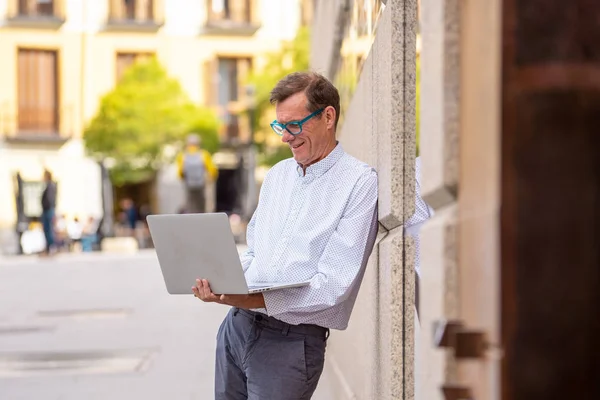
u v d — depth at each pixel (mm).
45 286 14852
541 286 1074
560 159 1059
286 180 3148
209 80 37750
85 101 37000
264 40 38125
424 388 1904
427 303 1838
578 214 1051
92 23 37125
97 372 7266
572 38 1054
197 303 12000
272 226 3113
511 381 1103
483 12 1232
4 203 35406
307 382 3029
